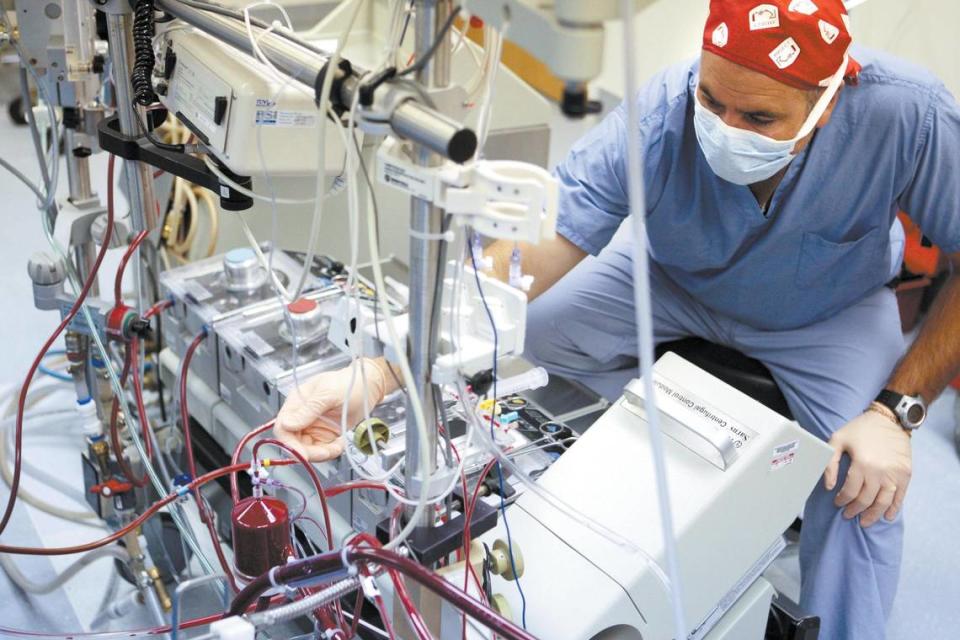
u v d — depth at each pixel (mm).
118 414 1711
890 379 1787
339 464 1460
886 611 1740
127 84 1405
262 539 1120
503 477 1334
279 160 1227
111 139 1427
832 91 1450
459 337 1017
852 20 2789
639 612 1225
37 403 2273
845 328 1941
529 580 1219
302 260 1938
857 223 1767
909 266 2680
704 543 1271
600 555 1224
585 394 2043
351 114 931
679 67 1735
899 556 1736
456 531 1071
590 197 1791
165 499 1411
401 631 1175
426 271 944
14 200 3146
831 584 1700
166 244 2270
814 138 1647
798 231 1761
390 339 1007
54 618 1713
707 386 1371
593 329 2154
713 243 1824
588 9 748
